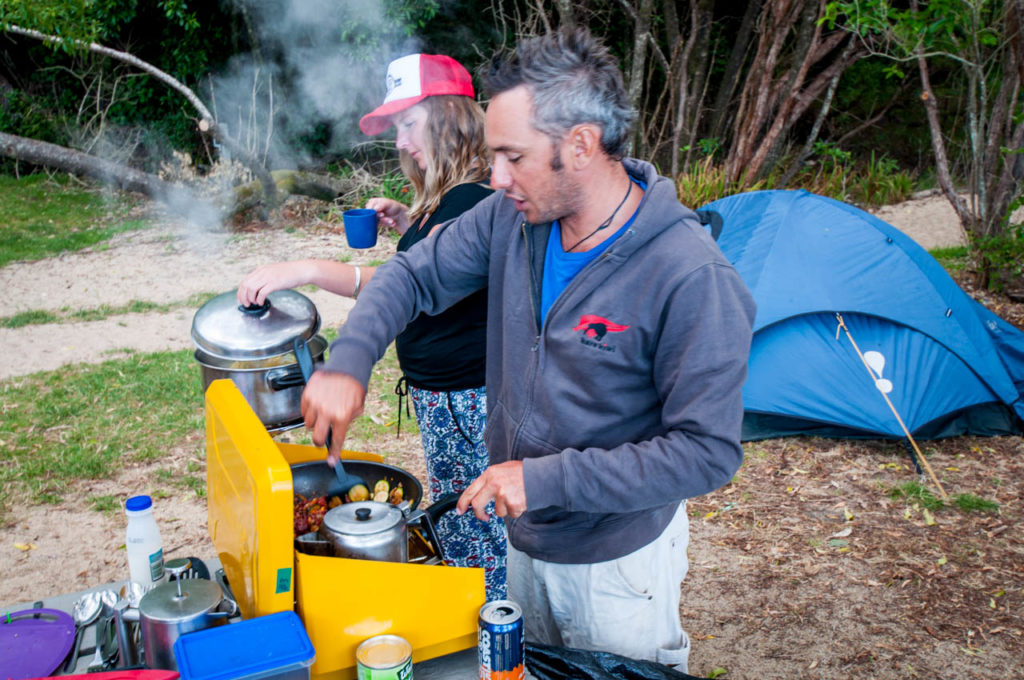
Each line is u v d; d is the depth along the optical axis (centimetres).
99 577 366
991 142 721
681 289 147
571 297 158
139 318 732
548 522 178
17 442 490
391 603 144
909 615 338
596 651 161
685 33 1268
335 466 165
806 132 1367
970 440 491
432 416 245
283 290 203
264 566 136
